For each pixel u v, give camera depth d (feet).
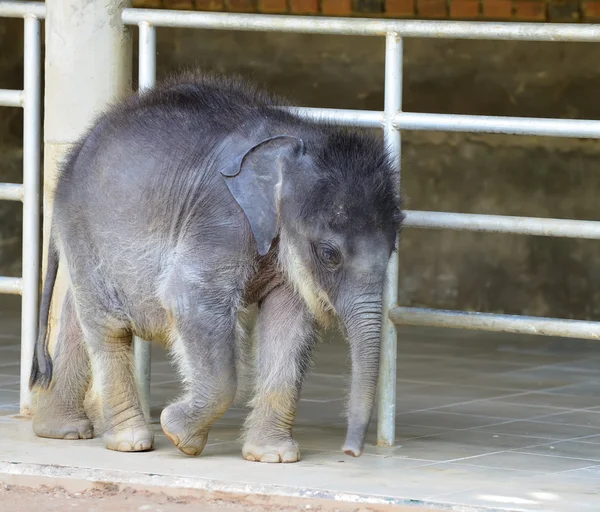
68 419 35.78
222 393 31.83
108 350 33.96
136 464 31.96
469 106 64.85
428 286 66.03
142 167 32.71
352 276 30.40
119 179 32.99
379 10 61.11
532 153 64.49
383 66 65.51
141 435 33.81
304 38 66.23
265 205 31.12
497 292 65.10
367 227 30.40
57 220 34.47
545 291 64.39
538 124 34.19
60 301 38.75
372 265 30.32
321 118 33.91
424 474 31.63
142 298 32.89
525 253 64.64
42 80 66.85
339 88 66.13
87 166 33.81
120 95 38.73
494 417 41.01
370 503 28.63
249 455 32.76
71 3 38.45
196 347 31.71
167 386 45.85
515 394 45.88
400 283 66.33
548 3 59.98
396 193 31.48
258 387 32.99
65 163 35.04
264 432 32.86
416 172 66.08
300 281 31.40
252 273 31.89
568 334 33.65
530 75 63.98
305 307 32.53
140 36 37.96
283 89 66.80
